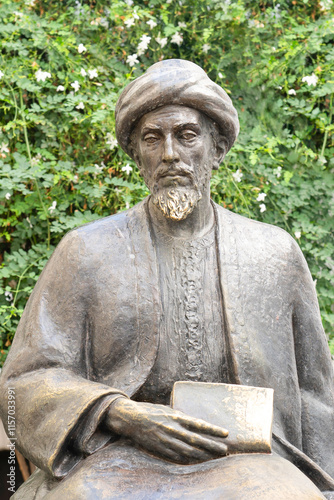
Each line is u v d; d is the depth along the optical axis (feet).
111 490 6.92
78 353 8.30
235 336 8.25
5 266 14.14
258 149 14.39
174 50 15.11
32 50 14.51
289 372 8.53
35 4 14.61
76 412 7.48
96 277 8.40
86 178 14.29
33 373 8.14
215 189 14.29
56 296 8.43
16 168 13.96
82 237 8.59
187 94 8.19
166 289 8.39
